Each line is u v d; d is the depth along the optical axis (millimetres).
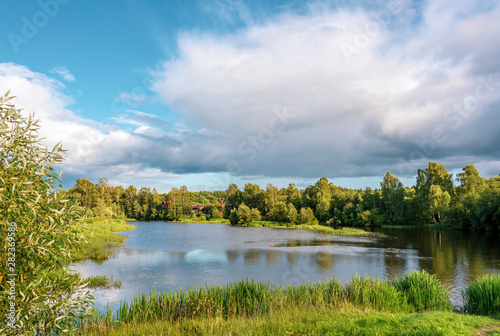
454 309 13172
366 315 9375
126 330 9289
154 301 12352
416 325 8047
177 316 11570
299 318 9555
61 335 6168
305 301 12281
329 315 9867
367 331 7703
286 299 12742
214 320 9984
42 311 5734
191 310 11820
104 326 9438
